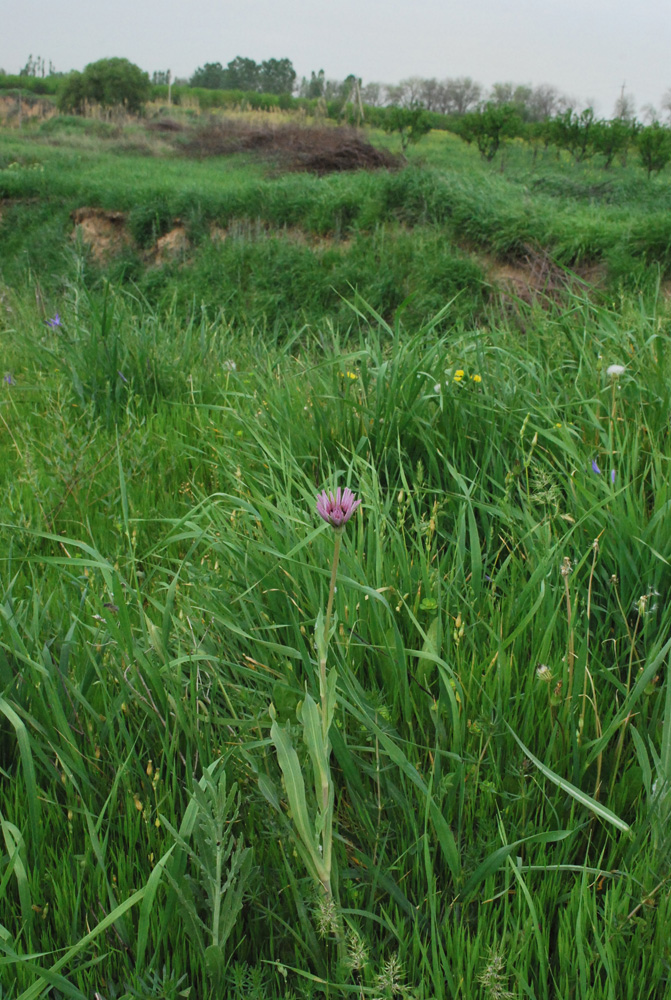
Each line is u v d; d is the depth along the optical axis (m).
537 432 2.91
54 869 1.52
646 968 1.35
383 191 11.95
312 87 56.09
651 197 13.34
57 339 5.20
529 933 1.35
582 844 1.63
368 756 1.69
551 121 23.14
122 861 1.50
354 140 17.33
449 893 1.52
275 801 1.43
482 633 1.97
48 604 2.11
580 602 2.10
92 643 2.00
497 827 1.58
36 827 1.52
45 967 1.40
